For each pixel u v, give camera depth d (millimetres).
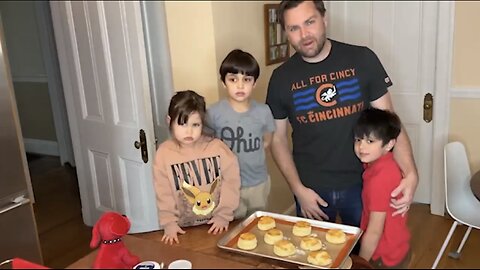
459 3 2836
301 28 1760
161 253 1366
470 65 2875
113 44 2676
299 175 1942
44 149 5230
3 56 2121
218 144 1665
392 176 1447
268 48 3033
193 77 2684
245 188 1859
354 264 1262
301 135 1922
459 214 2109
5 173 2164
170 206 1590
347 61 1836
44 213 3605
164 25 2689
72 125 3180
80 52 2924
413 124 3111
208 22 2568
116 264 1272
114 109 2805
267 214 1551
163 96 2795
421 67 3086
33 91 5086
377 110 1580
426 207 2180
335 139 1851
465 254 1385
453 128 2953
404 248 1323
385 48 3223
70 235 3113
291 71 1882
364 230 1410
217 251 1405
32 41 4895
